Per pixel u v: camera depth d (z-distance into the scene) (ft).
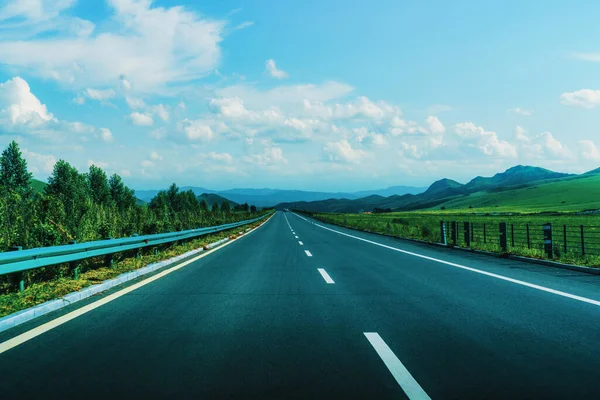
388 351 14.44
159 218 67.62
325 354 14.16
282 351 14.49
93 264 36.99
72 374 12.44
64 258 26.66
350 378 12.01
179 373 12.46
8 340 15.99
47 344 15.46
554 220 189.37
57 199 40.09
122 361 13.56
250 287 28.02
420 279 31.07
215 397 10.77
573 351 14.28
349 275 33.42
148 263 38.60
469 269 36.55
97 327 17.88
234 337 16.26
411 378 11.97
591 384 11.44
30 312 19.53
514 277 31.63
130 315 20.11
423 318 19.21
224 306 22.11
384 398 10.66
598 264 35.42
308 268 37.93
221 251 55.77
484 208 493.77
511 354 14.01
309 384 11.57
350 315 19.93
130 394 11.00
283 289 27.22
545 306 21.48
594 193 532.32
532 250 47.06
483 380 11.78
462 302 22.72
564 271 34.94
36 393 11.10
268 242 72.69
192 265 40.50
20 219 33.81
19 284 24.22
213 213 133.49
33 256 23.32
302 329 17.43
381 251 54.80
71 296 23.27
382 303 22.68
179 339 16.05
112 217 50.34
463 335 16.35
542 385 11.41
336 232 108.78
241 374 12.35
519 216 258.57
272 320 19.02
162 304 22.66
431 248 59.62
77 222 41.24
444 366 12.92
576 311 20.27
